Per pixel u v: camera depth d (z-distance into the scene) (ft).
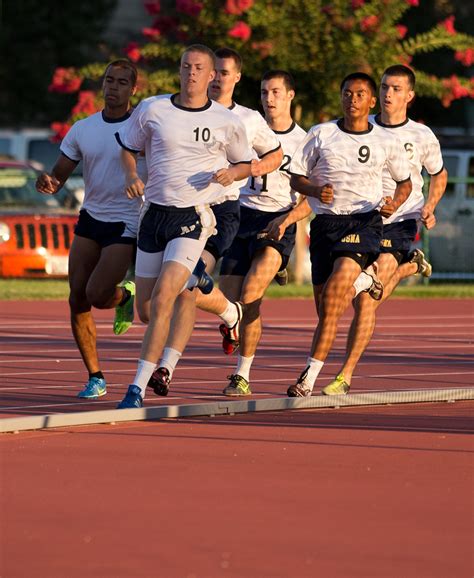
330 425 93.56
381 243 114.83
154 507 66.28
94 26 403.34
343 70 248.11
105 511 65.26
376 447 84.28
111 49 390.21
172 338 98.94
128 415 93.71
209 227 97.66
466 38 259.39
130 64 103.04
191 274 97.71
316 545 59.11
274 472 75.56
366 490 70.85
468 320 199.93
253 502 67.62
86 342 106.93
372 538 60.54
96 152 102.22
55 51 400.67
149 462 78.28
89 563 55.72
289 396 104.99
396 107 117.08
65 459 78.95
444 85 261.03
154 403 105.19
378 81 251.80
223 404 98.07
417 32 364.17
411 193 117.08
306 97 251.80
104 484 71.77
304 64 247.50
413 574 54.80
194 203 97.19
